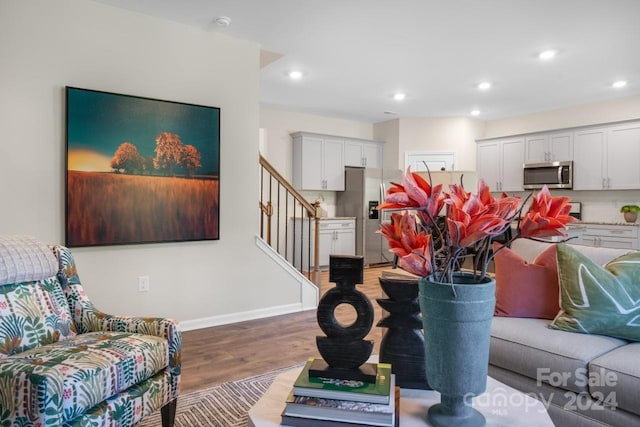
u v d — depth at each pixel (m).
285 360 2.80
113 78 3.06
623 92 5.38
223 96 3.58
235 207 3.68
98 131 2.98
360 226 6.73
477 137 7.12
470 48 3.90
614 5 3.05
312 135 6.50
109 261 3.07
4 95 2.68
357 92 5.43
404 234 1.06
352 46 3.86
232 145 3.64
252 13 3.19
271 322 3.68
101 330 1.96
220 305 3.62
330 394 1.09
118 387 1.57
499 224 0.94
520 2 3.01
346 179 6.95
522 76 4.71
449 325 1.01
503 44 3.79
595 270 1.88
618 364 1.57
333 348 1.16
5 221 2.69
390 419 1.03
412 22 3.35
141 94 3.17
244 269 3.74
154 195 3.22
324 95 5.59
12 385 1.36
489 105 6.11
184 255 3.42
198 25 3.39
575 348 1.72
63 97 2.87
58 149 2.86
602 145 5.65
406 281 1.36
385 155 7.30
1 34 2.66
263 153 6.30
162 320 1.90
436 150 6.91
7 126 2.69
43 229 2.81
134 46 3.14
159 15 3.21
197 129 3.42
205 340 3.19
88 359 1.53
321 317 1.17
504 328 1.96
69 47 2.88
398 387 1.28
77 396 1.39
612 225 5.44
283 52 4.01
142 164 3.16
